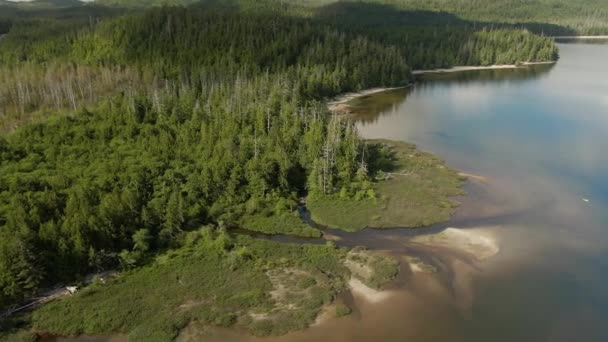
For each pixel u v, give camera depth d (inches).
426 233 3725.4
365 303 2893.7
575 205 4178.2
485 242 3585.1
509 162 5167.3
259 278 3061.0
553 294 3009.4
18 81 6643.7
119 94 5684.1
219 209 3823.8
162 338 2554.1
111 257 3132.4
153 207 3580.2
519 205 4170.8
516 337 2657.5
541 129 6309.1
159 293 2908.5
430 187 4475.9
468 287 3058.6
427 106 7593.5
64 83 6658.5
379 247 3521.2
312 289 2965.1
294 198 4207.7
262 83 6658.5
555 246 3538.4
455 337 2652.6
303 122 5152.6
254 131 4992.6
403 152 5383.9
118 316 2709.2
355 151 4643.2
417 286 3051.2
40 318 2694.4
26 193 3499.0
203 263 3208.7
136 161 4185.5
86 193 3496.6
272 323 2687.0
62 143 4495.6
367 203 4138.8
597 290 3048.7
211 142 4503.0
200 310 2773.1
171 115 5093.5
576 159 5255.9
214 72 7337.6
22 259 2822.3
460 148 5620.1
